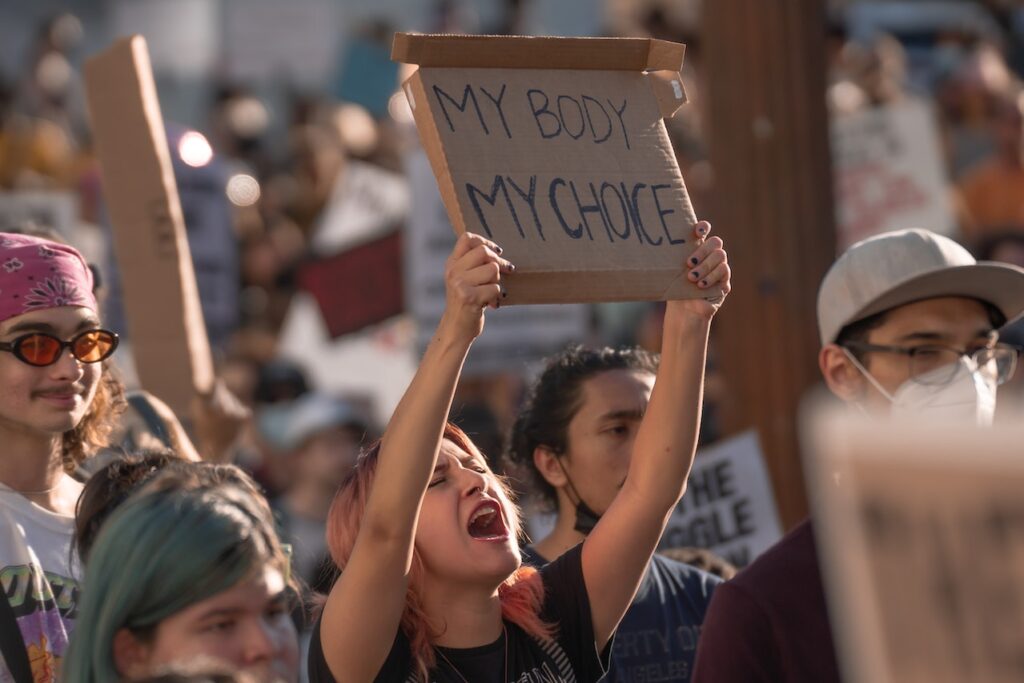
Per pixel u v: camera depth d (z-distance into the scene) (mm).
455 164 4629
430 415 4449
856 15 19594
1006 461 1689
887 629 1752
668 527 8172
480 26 23312
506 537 4969
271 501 12406
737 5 10102
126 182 7789
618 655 6227
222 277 12375
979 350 5641
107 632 3947
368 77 19094
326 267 13859
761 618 4977
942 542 1724
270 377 14258
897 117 13945
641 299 4789
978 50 17875
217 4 23531
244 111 20891
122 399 6688
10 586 5730
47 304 6066
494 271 4414
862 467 1757
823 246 10086
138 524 4004
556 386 6754
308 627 5699
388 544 4488
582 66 4996
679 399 5121
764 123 10062
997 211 15680
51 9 24406
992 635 1711
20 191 18297
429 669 4781
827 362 5820
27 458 6094
